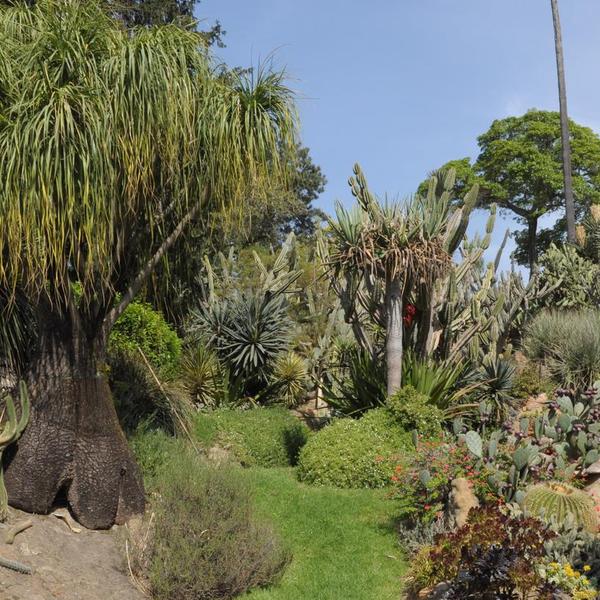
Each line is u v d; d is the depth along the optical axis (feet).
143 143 21.83
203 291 45.78
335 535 24.94
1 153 20.36
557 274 60.34
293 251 52.01
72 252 21.56
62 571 20.13
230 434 35.17
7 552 19.99
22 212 20.36
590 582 19.39
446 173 36.55
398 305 35.14
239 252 61.36
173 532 21.68
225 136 23.57
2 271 20.61
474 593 18.61
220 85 24.18
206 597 20.89
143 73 21.20
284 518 26.43
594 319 45.68
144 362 33.81
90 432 23.68
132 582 21.01
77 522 23.27
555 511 22.17
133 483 24.27
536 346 46.29
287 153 24.99
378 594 21.18
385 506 27.20
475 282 52.95
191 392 41.29
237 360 43.34
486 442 26.45
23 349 25.35
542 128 106.93
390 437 31.89
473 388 37.70
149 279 28.55
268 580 22.13
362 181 37.35
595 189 106.93
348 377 43.19
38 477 22.85
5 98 21.63
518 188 109.29
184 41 23.22
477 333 39.78
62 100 20.10
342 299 38.09
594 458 25.59
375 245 34.65
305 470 31.09
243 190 24.84
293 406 48.11
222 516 22.52
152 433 28.84
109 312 24.64
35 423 23.27
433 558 18.97
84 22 21.93
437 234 34.83
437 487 24.70
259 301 46.06
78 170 20.63
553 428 27.04
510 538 19.33
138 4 53.88
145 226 24.63
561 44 77.05
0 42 21.81
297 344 54.75
